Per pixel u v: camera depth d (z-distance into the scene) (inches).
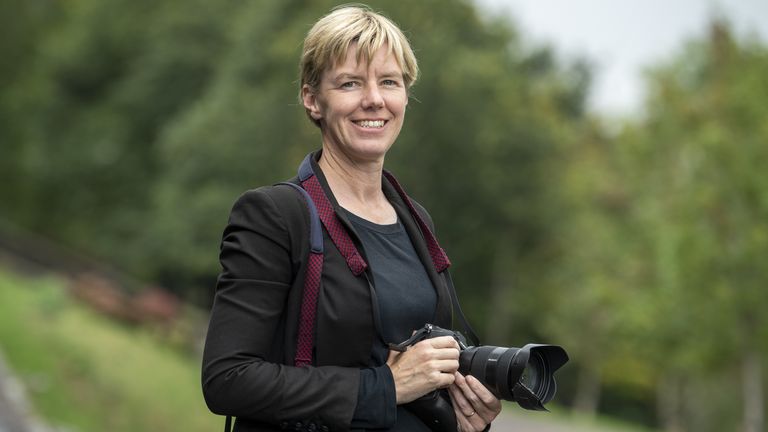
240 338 162.2
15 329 932.0
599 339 2460.6
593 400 2896.2
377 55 176.9
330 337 166.2
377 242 178.4
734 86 1454.2
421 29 1910.7
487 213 2175.2
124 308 1670.8
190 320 1769.2
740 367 1545.3
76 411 749.9
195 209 1998.0
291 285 167.6
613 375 2647.6
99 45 2741.1
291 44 1883.6
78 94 2810.0
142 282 2518.5
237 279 165.3
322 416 160.2
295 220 168.4
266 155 1942.7
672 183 1593.3
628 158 1847.9
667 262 1460.4
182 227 2039.9
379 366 170.1
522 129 2073.1
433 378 166.9
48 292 1251.2
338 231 171.3
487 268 2502.5
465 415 174.6
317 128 199.9
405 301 174.4
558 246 2463.1
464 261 2374.5
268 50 1972.2
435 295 179.9
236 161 1969.7
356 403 161.5
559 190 2276.1
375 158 179.5
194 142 2010.3
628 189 2363.4
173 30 2518.5
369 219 180.9
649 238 1764.3
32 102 2768.2
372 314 168.2
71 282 1820.9
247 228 167.5
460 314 187.5
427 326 172.4
